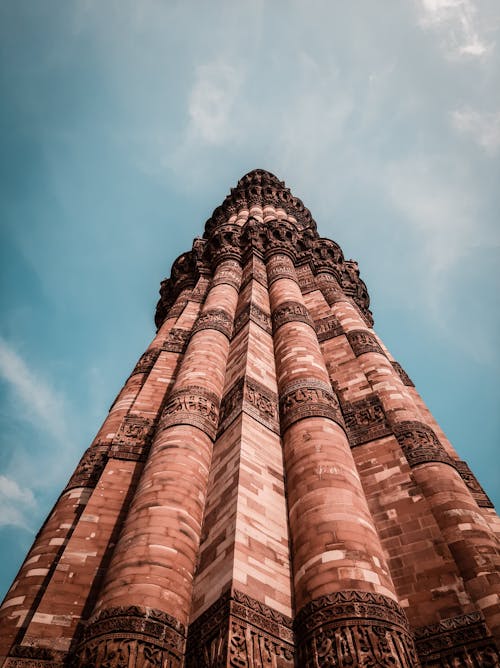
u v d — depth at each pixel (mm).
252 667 6930
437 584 8852
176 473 11023
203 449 12438
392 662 6773
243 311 20672
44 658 8352
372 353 18500
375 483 11953
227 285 24359
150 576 8445
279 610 8188
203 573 9000
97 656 7094
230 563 8469
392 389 15688
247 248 29109
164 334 23531
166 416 13633
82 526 11508
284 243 29141
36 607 9898
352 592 7766
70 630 9062
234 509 9672
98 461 14516
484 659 7297
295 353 16438
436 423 18625
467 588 8531
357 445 13547
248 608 7773
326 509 9547
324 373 15555
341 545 8680
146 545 9055
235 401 13914
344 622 7371
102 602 8102
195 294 26578
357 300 30938
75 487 13508
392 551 9922
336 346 19797
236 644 7109
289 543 9734
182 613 8258
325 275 28516
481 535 9539
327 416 12789
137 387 18969
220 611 7691
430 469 11742
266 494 10594
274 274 25266
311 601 7918
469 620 7965
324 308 23734
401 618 7707
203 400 14328
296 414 13047
